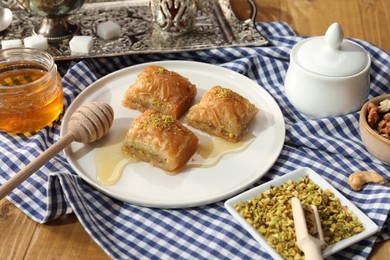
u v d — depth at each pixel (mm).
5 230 812
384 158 865
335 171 869
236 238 802
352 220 804
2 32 1046
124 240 803
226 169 868
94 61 1022
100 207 837
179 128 882
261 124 925
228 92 924
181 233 811
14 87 872
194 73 1001
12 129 904
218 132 905
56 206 821
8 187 811
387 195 827
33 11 1001
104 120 881
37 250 793
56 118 943
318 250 745
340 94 911
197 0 1027
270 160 875
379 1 1141
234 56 1031
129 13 1092
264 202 817
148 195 838
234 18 1070
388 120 865
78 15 1082
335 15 1119
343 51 913
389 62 1006
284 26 1084
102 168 869
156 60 1046
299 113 965
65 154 875
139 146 874
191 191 843
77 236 808
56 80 912
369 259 788
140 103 943
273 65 1023
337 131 929
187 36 1048
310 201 814
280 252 768
